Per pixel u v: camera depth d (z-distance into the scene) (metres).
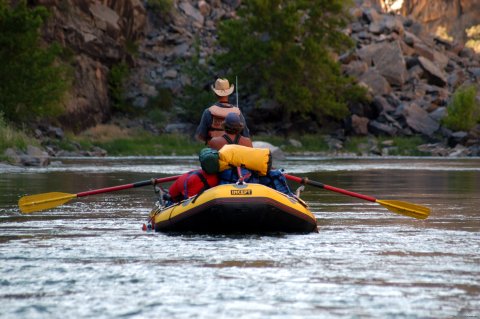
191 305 14.92
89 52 185.50
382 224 29.70
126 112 192.50
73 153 146.12
